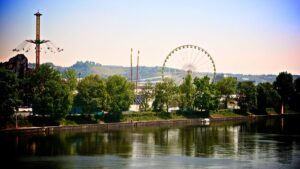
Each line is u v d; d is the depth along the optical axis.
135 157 164.38
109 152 174.38
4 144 186.75
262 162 155.75
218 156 167.50
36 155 164.75
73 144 192.00
